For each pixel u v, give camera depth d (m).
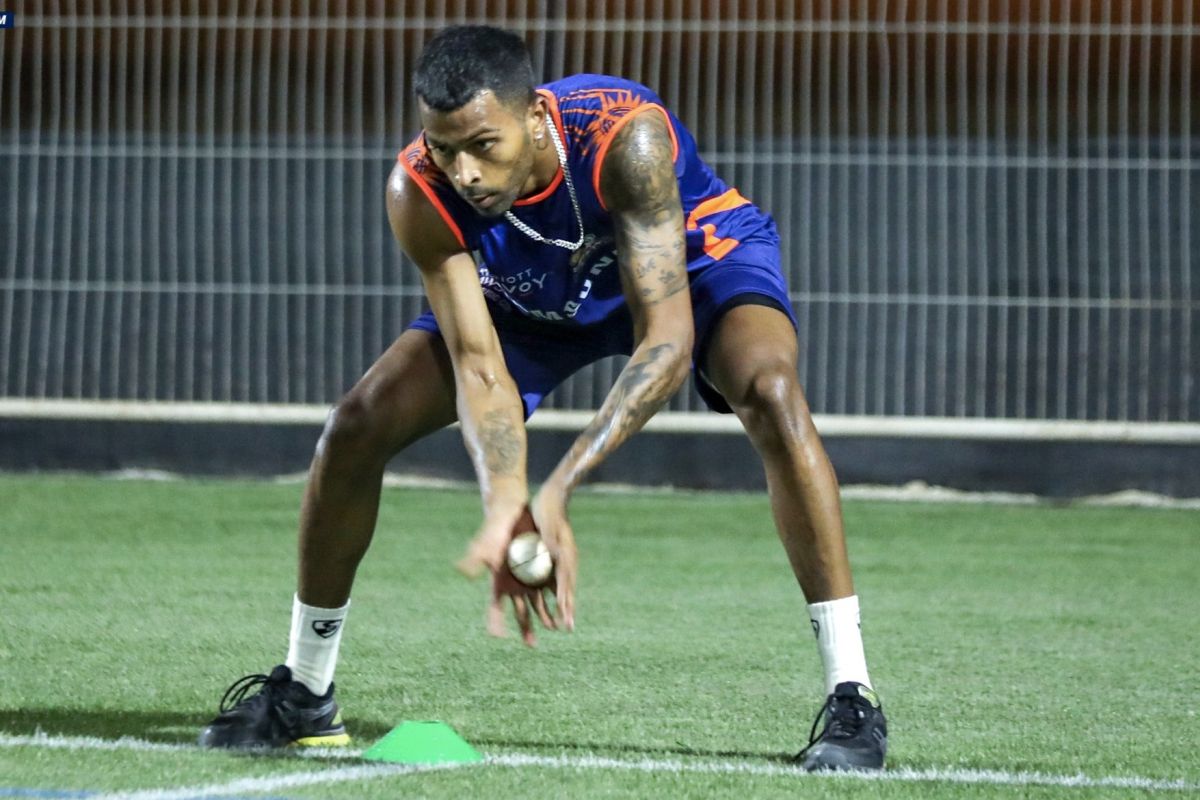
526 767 8.46
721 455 26.25
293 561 18.42
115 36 26.33
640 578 17.58
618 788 7.97
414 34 25.33
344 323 25.88
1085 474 25.34
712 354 9.05
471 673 11.85
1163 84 24.06
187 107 26.27
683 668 12.16
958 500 25.47
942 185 24.62
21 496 24.20
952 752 9.30
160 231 26.28
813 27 24.55
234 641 13.13
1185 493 25.23
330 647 9.45
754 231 9.66
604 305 9.42
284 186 25.62
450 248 8.83
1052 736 9.84
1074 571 18.66
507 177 8.07
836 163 24.62
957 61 24.83
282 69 25.20
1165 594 16.97
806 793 7.94
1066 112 24.38
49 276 26.11
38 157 25.77
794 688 11.38
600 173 8.53
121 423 26.80
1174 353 24.81
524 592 7.53
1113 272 25.41
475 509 23.84
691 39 24.77
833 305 24.95
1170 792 8.16
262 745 9.16
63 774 8.09
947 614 15.39
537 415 25.80
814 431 8.77
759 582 17.36
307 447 26.62
